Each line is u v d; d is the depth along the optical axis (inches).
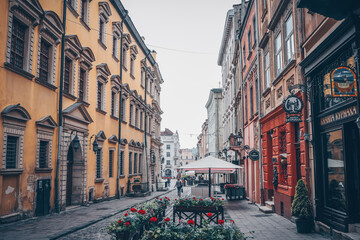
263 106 669.3
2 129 423.2
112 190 902.4
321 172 392.8
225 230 207.5
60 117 584.1
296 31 445.1
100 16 818.8
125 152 1041.5
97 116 789.9
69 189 674.2
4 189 431.2
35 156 505.4
